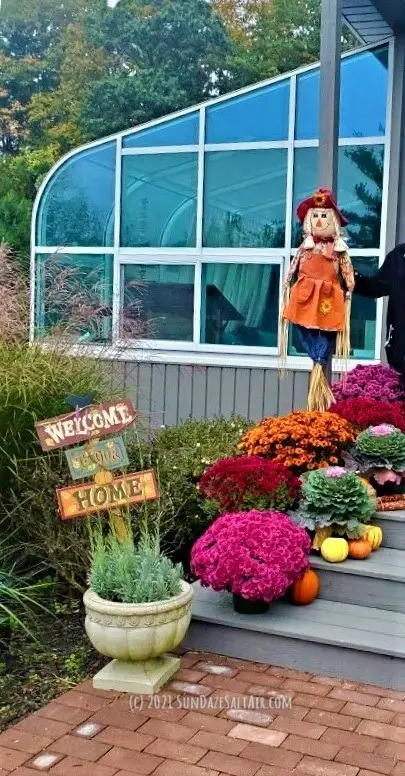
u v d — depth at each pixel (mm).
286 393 7391
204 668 3682
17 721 3230
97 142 8180
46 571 4641
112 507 3900
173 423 7762
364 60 7371
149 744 3029
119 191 8156
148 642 3363
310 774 2830
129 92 22766
